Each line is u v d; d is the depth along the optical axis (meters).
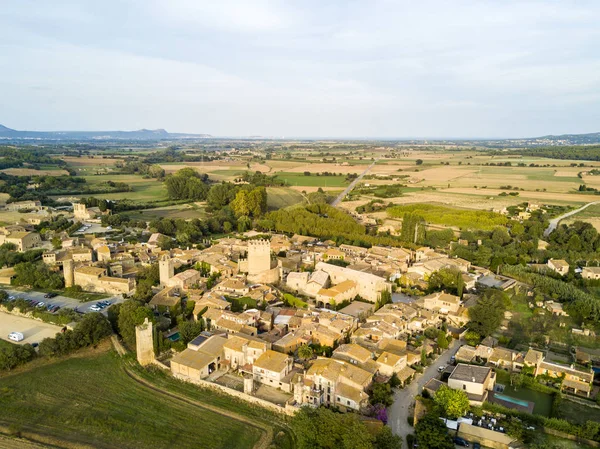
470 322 163.12
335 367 122.69
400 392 125.38
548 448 98.62
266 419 114.25
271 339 148.62
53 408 118.12
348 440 95.94
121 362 143.62
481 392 121.81
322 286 192.88
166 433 108.62
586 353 144.62
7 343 153.50
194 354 137.38
